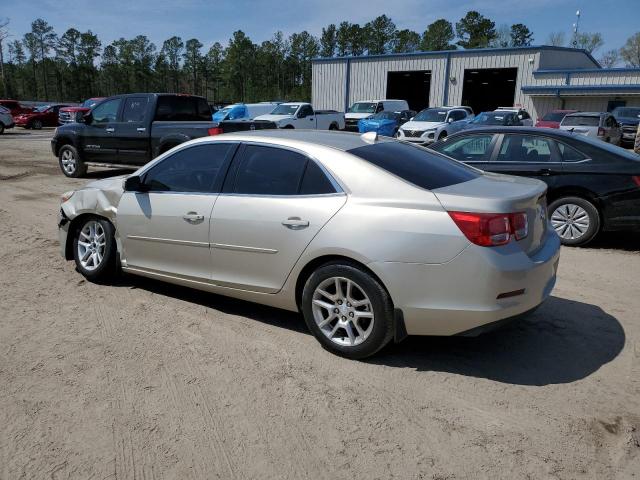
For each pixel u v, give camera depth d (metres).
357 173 3.70
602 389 3.40
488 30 98.38
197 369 3.62
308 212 3.74
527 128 7.32
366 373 3.58
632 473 2.64
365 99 39.62
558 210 6.95
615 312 4.68
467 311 3.34
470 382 3.48
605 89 31.61
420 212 3.41
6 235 7.34
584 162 6.72
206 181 4.37
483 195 3.44
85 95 100.94
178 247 4.48
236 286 4.21
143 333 4.18
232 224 4.09
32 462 2.69
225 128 11.25
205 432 2.94
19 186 11.73
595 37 77.00
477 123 21.39
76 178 13.04
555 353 3.89
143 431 2.95
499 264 3.28
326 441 2.87
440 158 4.44
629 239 7.39
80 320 4.42
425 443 2.86
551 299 5.00
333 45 101.94
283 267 3.89
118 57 103.12
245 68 98.25
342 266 3.62
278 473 2.63
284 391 3.35
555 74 33.66
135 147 11.88
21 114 36.00
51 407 3.16
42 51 98.50
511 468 2.66
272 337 4.12
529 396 3.31
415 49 102.25
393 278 3.43
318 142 4.03
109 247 5.07
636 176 6.41
